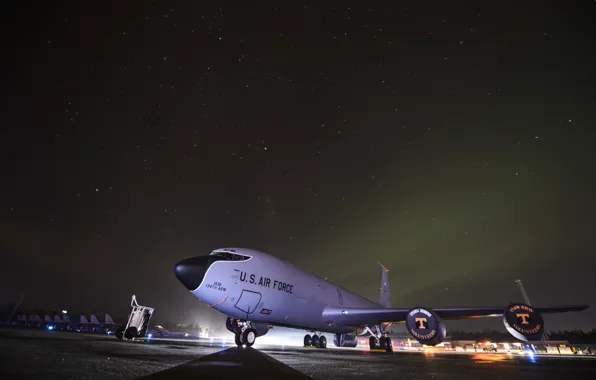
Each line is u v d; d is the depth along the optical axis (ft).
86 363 11.95
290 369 13.39
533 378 11.81
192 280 35.19
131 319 42.60
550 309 43.24
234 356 19.69
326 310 50.55
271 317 41.70
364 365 16.65
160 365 12.62
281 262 45.78
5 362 10.93
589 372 14.48
